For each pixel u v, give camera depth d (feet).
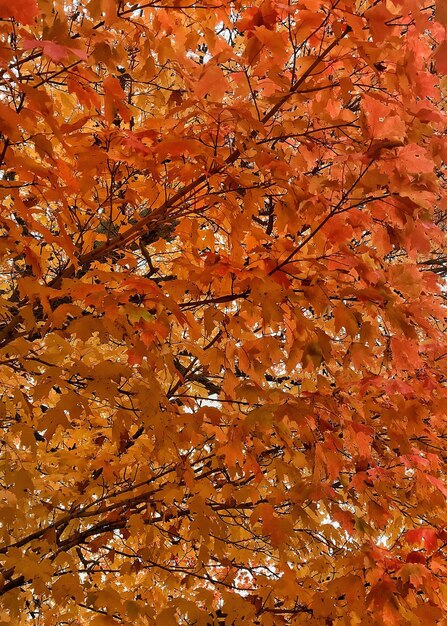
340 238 6.45
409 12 5.39
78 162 5.96
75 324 5.50
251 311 6.53
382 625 7.22
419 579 7.13
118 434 6.64
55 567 8.75
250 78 6.68
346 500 10.84
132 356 6.15
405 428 8.20
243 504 9.59
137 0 6.55
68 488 9.30
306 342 6.48
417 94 6.22
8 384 8.16
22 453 9.02
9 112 4.18
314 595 7.82
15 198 5.26
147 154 6.15
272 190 7.75
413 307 7.07
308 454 7.39
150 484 9.68
